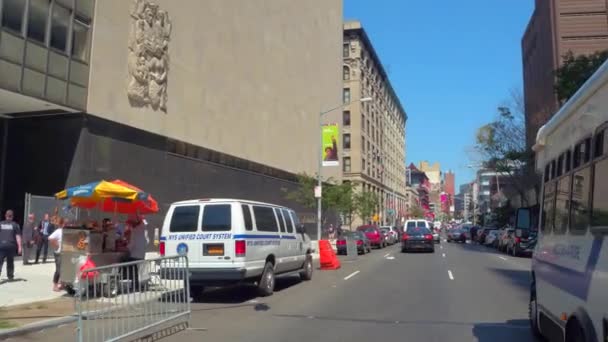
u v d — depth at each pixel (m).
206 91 32.78
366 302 12.47
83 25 23.02
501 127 47.56
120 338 7.86
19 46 19.92
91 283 7.55
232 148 36.19
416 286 15.48
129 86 25.53
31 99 20.59
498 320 10.19
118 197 13.20
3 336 8.58
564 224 6.14
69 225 13.62
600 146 4.82
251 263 12.76
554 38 48.09
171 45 28.94
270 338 8.64
